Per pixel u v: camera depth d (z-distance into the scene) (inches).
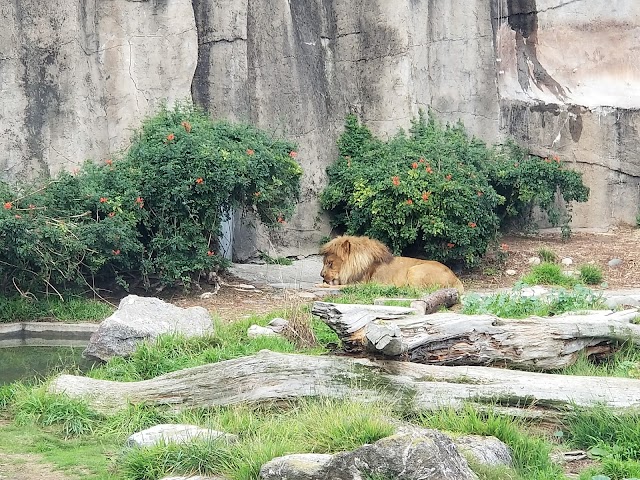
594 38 1008.2
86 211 629.6
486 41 942.4
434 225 730.2
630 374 368.2
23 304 589.0
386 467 245.8
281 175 708.7
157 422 348.8
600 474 279.0
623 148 958.4
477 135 940.6
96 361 475.8
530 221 906.1
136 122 756.0
